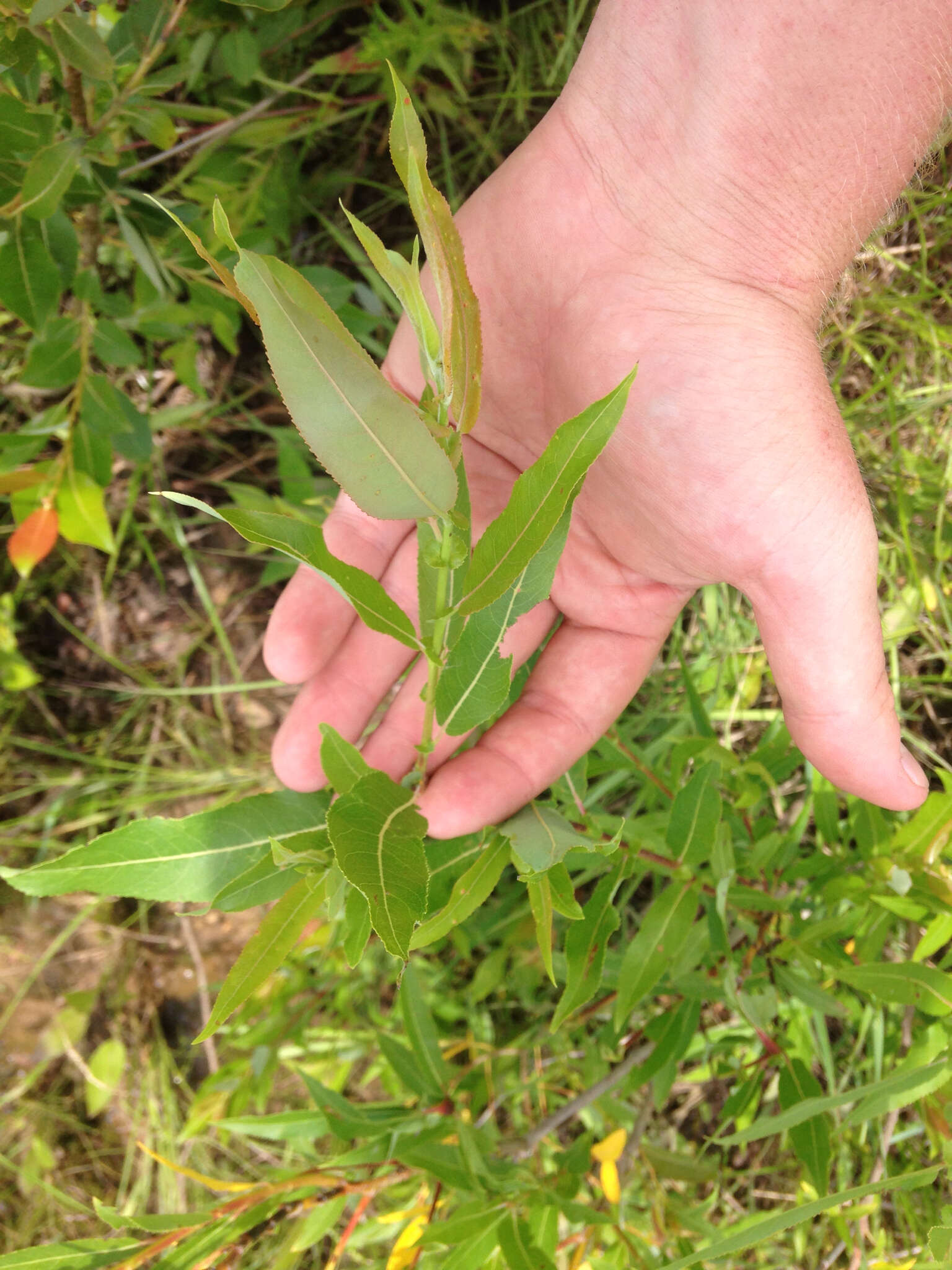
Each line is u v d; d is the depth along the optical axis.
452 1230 0.23
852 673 0.25
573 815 0.25
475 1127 0.29
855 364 0.39
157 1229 0.24
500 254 0.27
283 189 0.37
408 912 0.16
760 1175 0.35
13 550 0.33
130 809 0.42
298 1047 0.37
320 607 0.27
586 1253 0.28
